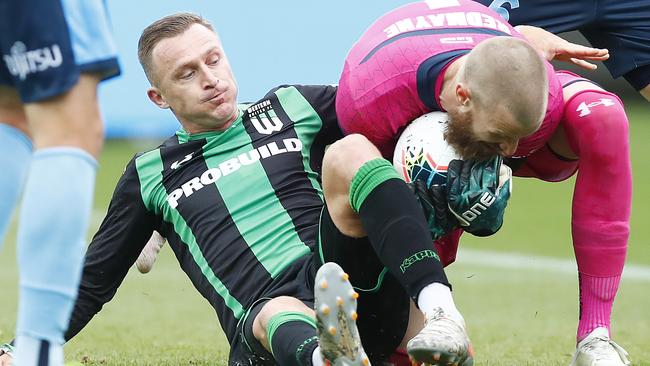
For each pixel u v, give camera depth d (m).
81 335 17.75
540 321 20.22
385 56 10.84
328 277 8.73
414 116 10.74
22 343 8.59
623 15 16.05
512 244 36.31
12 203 9.14
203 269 12.01
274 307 10.64
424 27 11.01
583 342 12.05
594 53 12.30
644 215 40.38
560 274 29.66
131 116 56.44
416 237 9.50
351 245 10.30
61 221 8.49
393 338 11.12
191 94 12.32
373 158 9.88
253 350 10.98
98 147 8.84
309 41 52.38
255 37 52.25
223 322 11.80
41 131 8.64
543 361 14.63
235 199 12.12
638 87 16.67
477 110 9.70
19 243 8.61
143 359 14.72
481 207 10.13
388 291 10.66
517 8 16.08
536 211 43.50
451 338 8.70
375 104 10.84
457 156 10.09
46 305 8.57
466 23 11.12
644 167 50.91
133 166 12.55
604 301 12.13
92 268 12.40
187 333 18.33
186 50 12.31
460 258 33.34
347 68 11.35
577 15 16.08
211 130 12.60
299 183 12.32
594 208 11.86
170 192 12.34
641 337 17.42
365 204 9.75
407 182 10.31
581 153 11.73
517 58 9.52
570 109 11.59
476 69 9.63
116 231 12.47
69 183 8.52
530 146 11.30
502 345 16.56
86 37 8.70
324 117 12.91
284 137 12.60
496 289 26.08
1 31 8.60
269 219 11.92
